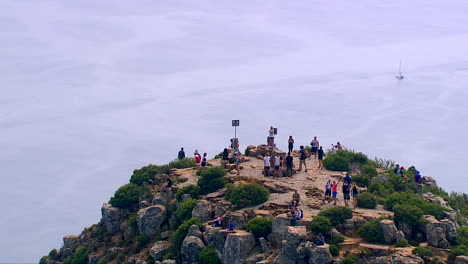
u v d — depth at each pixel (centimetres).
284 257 6106
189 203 7481
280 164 8050
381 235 6119
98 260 8019
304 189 7425
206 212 7275
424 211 6650
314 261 5866
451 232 6141
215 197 7569
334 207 6569
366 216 6519
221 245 6688
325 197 7044
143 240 7700
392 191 7625
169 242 7375
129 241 7981
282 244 6162
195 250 6794
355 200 6862
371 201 6956
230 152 9031
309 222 6294
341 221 6431
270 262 6181
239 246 6419
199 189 7862
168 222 7775
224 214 7175
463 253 5781
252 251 6481
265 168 7981
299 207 6888
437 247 6047
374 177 8000
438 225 6112
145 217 7762
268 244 6425
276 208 6944
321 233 6162
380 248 5950
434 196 7638
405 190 7806
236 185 7731
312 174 8075
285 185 7550
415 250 5825
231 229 6625
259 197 7175
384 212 6756
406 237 6247
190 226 7031
